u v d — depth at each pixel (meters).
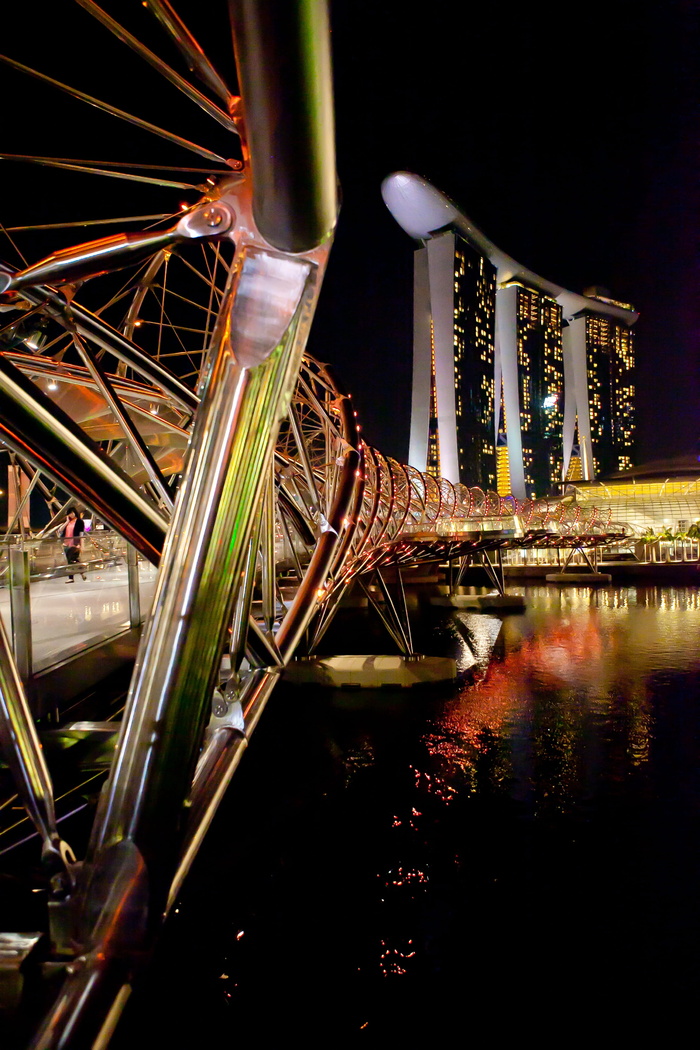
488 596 57.88
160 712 2.22
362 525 27.03
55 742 8.89
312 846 15.15
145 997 10.10
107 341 6.45
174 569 2.15
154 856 2.33
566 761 20.48
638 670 32.22
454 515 55.53
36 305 3.72
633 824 16.25
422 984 10.64
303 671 28.67
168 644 2.18
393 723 24.03
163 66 1.90
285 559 27.58
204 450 2.06
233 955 11.25
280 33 1.22
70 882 2.43
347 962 11.06
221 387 2.00
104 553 18.91
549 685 29.52
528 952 11.44
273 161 1.52
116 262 1.98
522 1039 9.52
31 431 2.20
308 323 1.95
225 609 2.21
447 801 17.61
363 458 14.58
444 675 28.75
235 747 4.05
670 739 22.25
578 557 97.25
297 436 9.96
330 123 1.46
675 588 72.56
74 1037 2.11
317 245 1.81
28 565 8.27
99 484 2.35
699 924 12.22
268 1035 9.51
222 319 1.96
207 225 1.87
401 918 12.38
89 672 10.45
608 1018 9.91
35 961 2.36
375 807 17.23
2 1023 2.19
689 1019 9.85
